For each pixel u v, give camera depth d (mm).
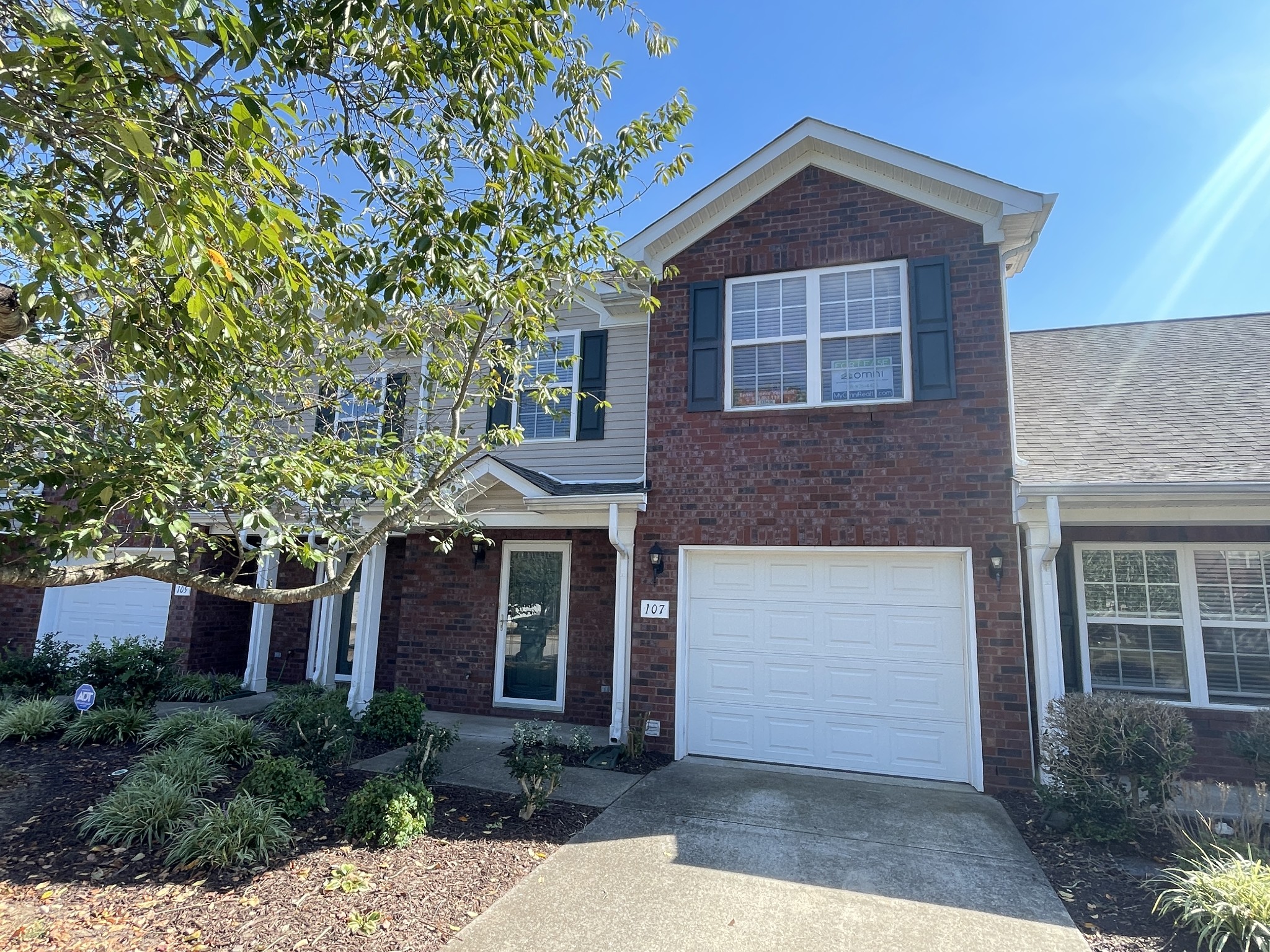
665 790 6527
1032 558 6809
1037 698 6629
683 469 8078
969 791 6613
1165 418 7883
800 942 3848
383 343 5016
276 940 3689
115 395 4887
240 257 3232
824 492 7570
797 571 7719
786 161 8211
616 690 7996
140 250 3861
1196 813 5543
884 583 7422
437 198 4805
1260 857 4543
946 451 7230
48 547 3498
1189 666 7285
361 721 8469
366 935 3768
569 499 8180
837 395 7805
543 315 5762
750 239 8305
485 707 9945
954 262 7512
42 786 6172
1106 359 9891
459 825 5461
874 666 7344
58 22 2514
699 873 4707
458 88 4746
